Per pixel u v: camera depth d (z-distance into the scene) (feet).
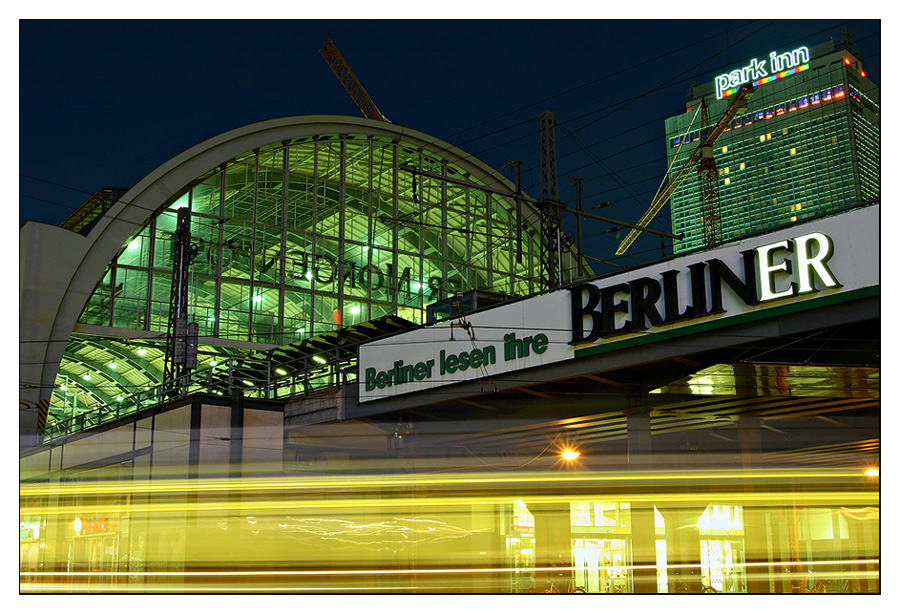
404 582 100.37
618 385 112.47
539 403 120.57
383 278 207.41
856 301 83.35
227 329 186.39
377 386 126.41
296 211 200.23
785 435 143.74
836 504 124.67
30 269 169.27
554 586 96.22
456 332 117.80
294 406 134.21
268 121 196.34
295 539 118.32
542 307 108.58
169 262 185.26
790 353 100.32
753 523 118.62
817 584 91.56
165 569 115.03
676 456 117.80
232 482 122.01
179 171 186.39
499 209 228.02
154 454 127.03
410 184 216.74
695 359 98.12
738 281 91.15
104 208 185.88
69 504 142.41
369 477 132.46
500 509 130.21
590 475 122.52
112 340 180.34
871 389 114.62
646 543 112.27
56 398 194.39
